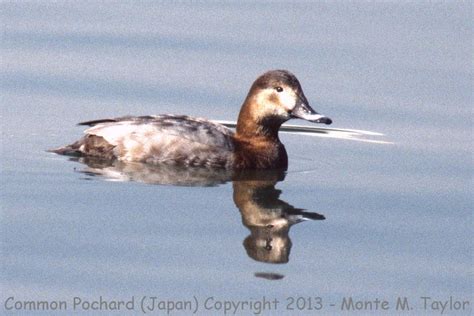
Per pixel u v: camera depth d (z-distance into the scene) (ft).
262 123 48.06
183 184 44.80
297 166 49.03
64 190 43.39
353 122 56.24
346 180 46.80
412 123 55.83
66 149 48.32
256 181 46.09
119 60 62.18
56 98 57.21
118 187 43.91
